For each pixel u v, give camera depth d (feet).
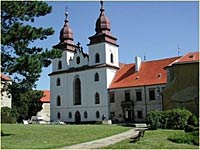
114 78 261.85
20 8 89.40
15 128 124.57
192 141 71.97
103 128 131.03
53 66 294.46
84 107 265.75
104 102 254.06
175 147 64.34
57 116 282.15
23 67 86.84
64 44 292.40
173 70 162.09
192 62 155.22
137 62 255.70
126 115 241.96
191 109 152.25
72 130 117.29
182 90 156.35
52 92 288.30
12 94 98.32
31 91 103.86
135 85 239.50
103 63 262.67
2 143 75.00
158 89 228.63
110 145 70.23
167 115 123.95
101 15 274.98
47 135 96.78
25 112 239.71
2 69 88.53
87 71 268.00
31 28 89.71
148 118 126.82
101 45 265.75
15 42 88.79
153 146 65.72
